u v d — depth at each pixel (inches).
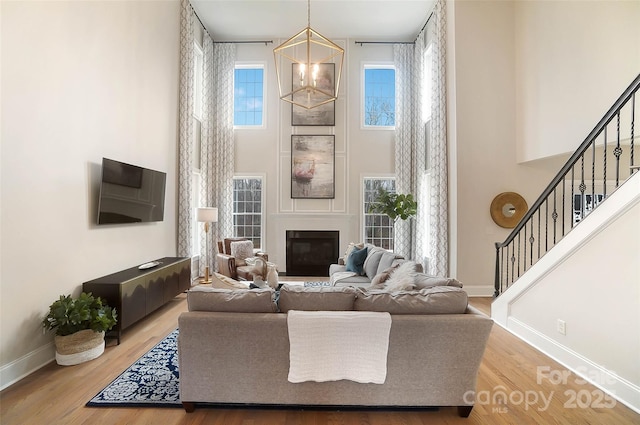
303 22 253.3
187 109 221.9
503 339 135.4
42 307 110.3
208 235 260.7
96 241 137.8
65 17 119.0
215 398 83.1
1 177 95.8
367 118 281.6
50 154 113.2
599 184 200.5
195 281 235.6
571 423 81.0
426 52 253.4
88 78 132.0
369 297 84.9
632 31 144.8
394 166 276.1
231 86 270.5
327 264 272.8
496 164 205.9
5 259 97.3
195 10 238.2
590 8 158.2
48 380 100.1
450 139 213.0
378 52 277.9
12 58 98.5
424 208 254.4
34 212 107.0
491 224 205.8
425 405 83.3
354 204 275.7
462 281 204.7
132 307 135.3
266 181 275.6
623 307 91.4
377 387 82.7
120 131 154.6
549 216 206.8
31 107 105.3
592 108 158.4
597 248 100.0
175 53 215.8
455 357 81.8
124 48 157.0
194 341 81.7
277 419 82.8
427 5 232.2
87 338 113.0
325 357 80.1
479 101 206.1
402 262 140.6
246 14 243.3
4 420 80.9
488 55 206.5
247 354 81.9
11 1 98.0
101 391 93.9
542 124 185.8
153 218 181.2
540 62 186.5
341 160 276.5
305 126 276.8
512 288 143.0
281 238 272.2
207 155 260.5
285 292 85.0
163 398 90.5
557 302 116.8
